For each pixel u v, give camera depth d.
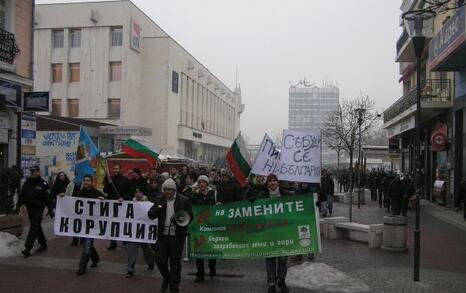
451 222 19.67
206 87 73.50
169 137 53.75
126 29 48.47
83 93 49.03
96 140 36.38
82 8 49.00
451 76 26.25
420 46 9.55
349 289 8.47
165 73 52.47
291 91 132.12
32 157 19.72
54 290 8.19
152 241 9.62
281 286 8.28
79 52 49.22
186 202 8.18
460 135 24.81
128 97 49.25
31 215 10.93
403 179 21.67
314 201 8.84
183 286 8.68
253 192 9.15
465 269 10.46
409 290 8.50
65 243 12.68
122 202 9.78
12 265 9.96
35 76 49.75
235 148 12.12
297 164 10.95
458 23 18.67
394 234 12.49
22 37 19.64
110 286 8.55
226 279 9.26
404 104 31.81
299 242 8.73
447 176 26.55
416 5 32.66
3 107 17.70
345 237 14.52
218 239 8.99
